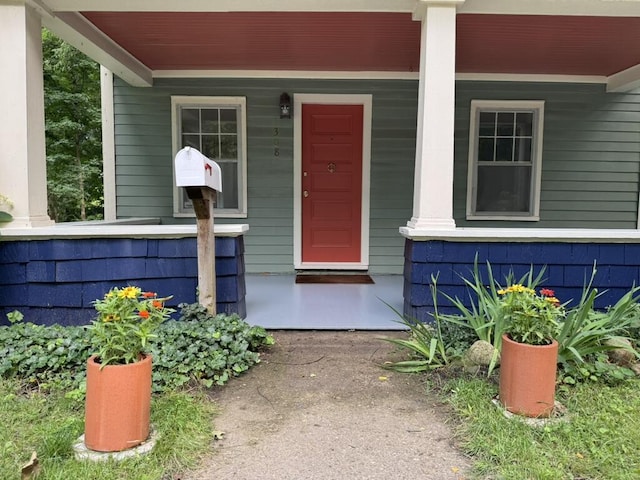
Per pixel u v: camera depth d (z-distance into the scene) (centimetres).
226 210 563
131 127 548
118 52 457
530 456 186
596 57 489
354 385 263
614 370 256
